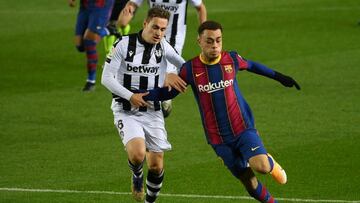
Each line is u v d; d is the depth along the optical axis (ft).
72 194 94.32
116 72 86.63
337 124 122.42
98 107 136.67
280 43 184.03
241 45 183.01
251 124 82.48
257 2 234.79
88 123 127.03
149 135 87.45
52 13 223.71
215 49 80.84
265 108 132.46
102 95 144.87
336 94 140.05
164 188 96.43
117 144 115.65
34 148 114.21
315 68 159.43
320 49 176.35
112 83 85.56
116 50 86.33
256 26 203.62
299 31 196.13
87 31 146.20
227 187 96.58
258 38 189.88
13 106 137.69
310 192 94.17
